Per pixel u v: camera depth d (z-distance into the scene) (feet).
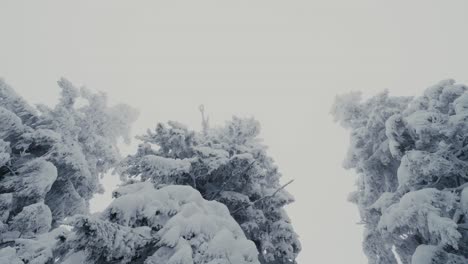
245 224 26.53
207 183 27.61
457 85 37.73
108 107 47.24
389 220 30.83
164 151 26.76
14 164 28.94
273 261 27.61
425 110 37.09
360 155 47.44
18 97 33.45
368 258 44.75
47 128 33.71
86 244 13.78
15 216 25.61
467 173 30.66
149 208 16.92
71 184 33.81
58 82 38.93
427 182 33.91
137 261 16.38
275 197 29.73
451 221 26.04
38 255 14.56
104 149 40.88
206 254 15.24
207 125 37.70
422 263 28.17
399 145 35.24
